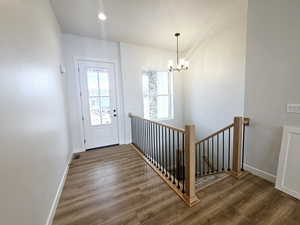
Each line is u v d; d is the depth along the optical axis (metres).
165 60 4.19
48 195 1.49
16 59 1.05
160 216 1.49
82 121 3.37
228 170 2.40
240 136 2.16
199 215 1.50
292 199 1.70
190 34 3.42
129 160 2.87
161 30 3.20
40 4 1.67
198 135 4.01
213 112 3.47
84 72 3.32
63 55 3.01
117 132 3.79
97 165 2.67
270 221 1.42
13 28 1.03
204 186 1.99
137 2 2.33
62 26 2.83
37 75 1.44
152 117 4.34
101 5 2.35
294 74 1.73
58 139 2.08
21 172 1.01
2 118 0.84
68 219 1.49
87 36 3.26
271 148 2.02
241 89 2.77
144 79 4.18
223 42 3.02
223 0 2.52
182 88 4.58
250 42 2.14
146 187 1.99
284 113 1.85
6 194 0.84
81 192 1.91
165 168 2.64
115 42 3.58
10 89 0.94
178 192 1.83
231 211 1.54
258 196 1.76
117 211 1.58
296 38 1.69
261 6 1.97
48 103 1.73
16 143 0.98
